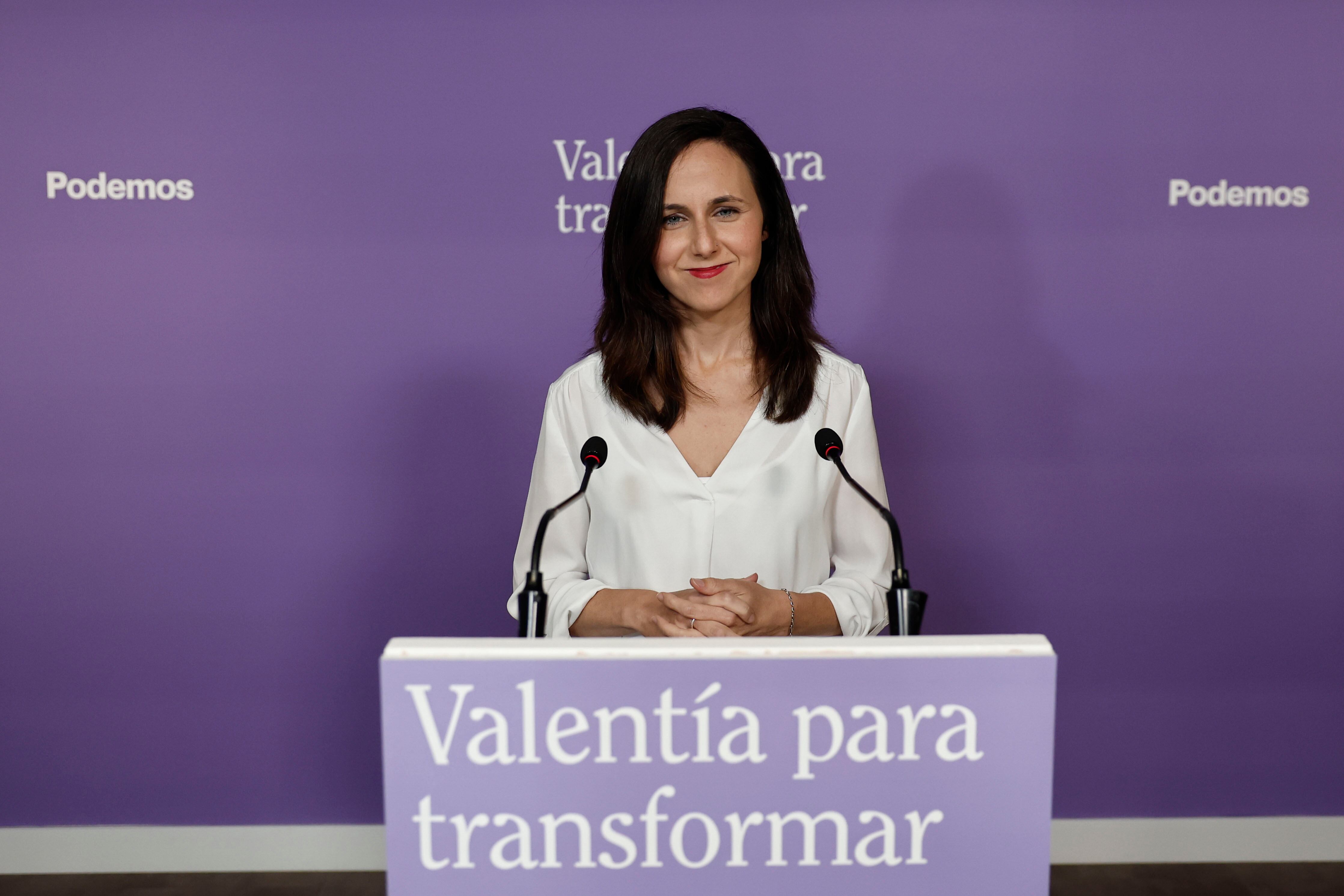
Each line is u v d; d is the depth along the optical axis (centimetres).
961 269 240
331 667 251
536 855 90
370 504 245
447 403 242
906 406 244
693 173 144
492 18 233
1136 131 236
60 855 254
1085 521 248
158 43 231
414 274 239
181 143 234
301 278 238
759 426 156
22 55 230
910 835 91
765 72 234
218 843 256
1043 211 238
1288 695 254
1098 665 253
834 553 168
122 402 241
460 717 89
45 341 238
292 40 232
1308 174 238
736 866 91
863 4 233
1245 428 245
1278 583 250
